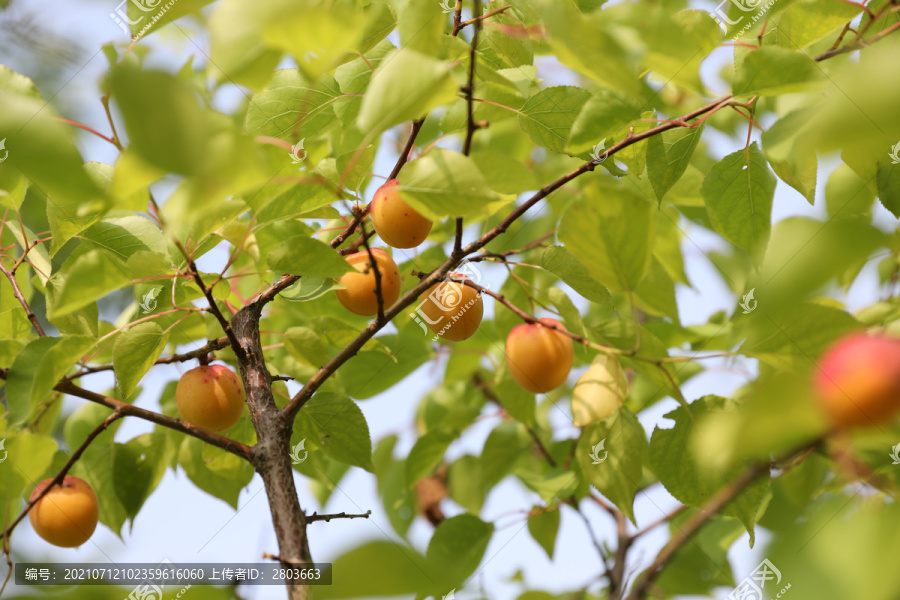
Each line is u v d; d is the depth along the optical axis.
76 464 1.57
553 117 1.53
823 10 1.47
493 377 1.76
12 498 1.52
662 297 1.56
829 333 1.39
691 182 1.64
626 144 1.49
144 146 1.06
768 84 1.45
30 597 1.35
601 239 1.42
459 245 1.47
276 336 1.63
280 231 1.58
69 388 1.48
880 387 0.71
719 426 0.68
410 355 1.70
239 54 1.37
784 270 0.85
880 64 0.64
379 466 1.77
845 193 1.51
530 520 1.62
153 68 1.04
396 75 1.38
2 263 1.57
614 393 1.51
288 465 1.47
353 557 0.82
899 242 0.93
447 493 1.79
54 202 1.50
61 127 1.17
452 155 1.41
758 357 1.41
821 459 1.43
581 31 1.38
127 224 1.54
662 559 1.53
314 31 1.36
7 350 1.51
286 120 1.54
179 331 1.58
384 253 1.55
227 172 1.28
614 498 1.51
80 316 1.53
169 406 1.61
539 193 1.48
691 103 1.65
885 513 0.74
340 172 1.50
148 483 1.57
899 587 0.68
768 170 1.52
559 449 1.73
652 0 1.47
